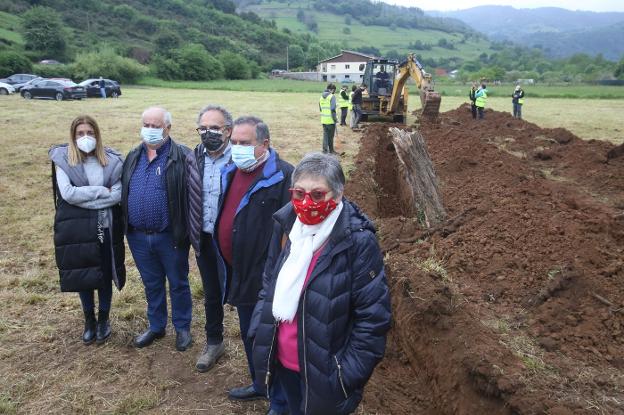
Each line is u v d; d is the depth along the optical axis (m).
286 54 112.62
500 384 3.30
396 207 9.74
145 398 3.85
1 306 5.20
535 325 4.19
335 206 2.60
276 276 2.76
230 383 4.09
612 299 4.33
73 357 4.39
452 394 3.65
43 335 4.67
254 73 76.94
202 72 64.88
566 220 6.09
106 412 3.73
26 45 66.62
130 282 5.80
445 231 6.50
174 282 4.34
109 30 89.31
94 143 4.11
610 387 3.40
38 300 5.34
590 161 10.43
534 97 39.75
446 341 3.97
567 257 5.08
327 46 136.75
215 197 3.86
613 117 23.41
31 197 9.20
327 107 12.92
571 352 3.81
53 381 4.06
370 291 2.58
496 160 10.33
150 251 4.23
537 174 9.53
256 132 3.35
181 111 23.73
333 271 2.58
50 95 27.83
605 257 5.05
